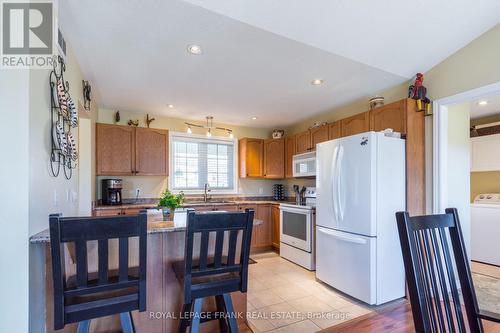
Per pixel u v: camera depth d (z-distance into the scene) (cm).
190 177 455
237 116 435
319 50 227
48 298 138
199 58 239
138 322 169
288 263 377
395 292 254
